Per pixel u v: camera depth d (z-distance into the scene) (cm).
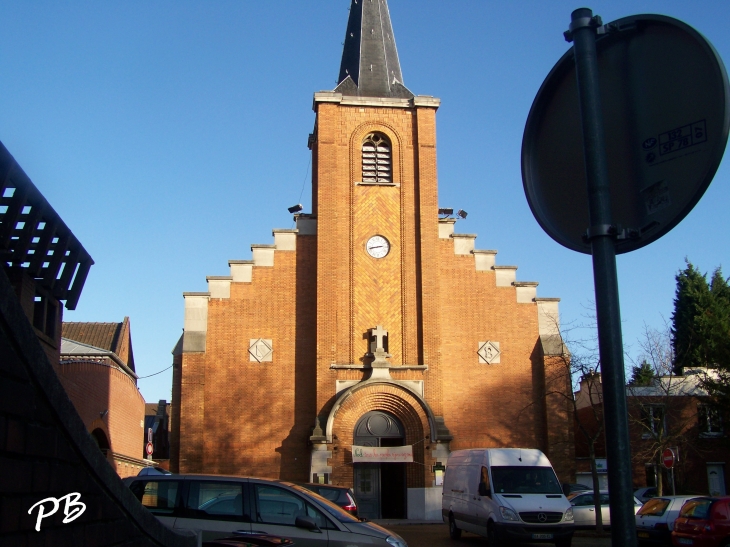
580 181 429
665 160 374
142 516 630
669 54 378
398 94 3694
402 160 3569
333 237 3425
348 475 3175
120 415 3181
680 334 5088
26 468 465
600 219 383
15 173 1500
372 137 3594
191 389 3244
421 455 3212
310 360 3366
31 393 474
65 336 4659
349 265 3422
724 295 5241
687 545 1902
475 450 2419
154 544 661
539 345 3469
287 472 3241
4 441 439
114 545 582
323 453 3173
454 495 2522
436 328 3381
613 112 402
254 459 3241
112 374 2983
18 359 458
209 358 3319
